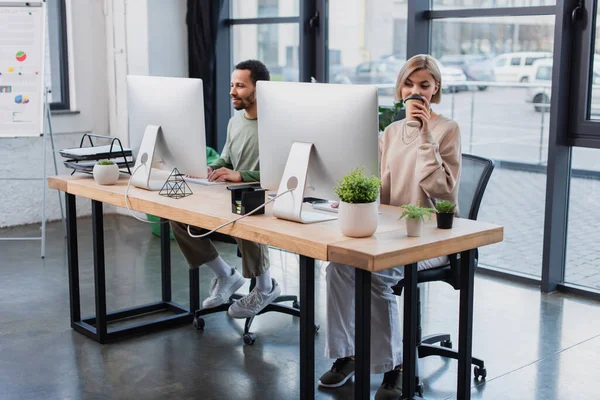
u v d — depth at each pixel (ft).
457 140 9.52
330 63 17.10
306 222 8.50
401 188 9.76
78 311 12.01
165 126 10.43
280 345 11.35
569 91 13.37
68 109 19.48
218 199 9.89
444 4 15.03
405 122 9.87
